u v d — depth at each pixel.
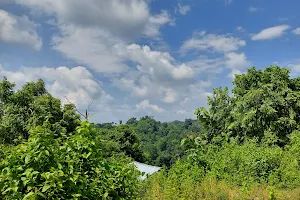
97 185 5.12
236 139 18.02
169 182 8.88
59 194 4.35
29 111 32.53
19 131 30.98
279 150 13.22
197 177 9.66
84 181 4.72
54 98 34.38
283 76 23.73
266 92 21.55
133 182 6.06
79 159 4.96
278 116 21.86
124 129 46.25
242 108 20.92
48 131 4.86
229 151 11.52
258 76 24.27
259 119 20.22
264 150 12.20
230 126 17.50
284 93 21.94
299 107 22.05
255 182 10.24
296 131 20.11
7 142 30.22
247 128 19.09
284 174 11.09
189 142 11.15
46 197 4.30
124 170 5.60
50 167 4.47
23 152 4.46
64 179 4.44
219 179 10.24
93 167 5.13
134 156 45.88
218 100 16.16
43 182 4.32
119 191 5.47
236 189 9.45
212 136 12.98
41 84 37.25
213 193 8.79
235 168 10.66
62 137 5.20
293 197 9.30
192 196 8.50
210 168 10.62
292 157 12.88
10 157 4.42
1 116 32.28
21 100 33.09
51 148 4.63
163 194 8.41
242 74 24.58
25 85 36.53
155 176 9.56
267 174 11.05
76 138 5.03
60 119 33.66
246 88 24.19
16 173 4.30
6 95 32.91
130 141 46.25
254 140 17.09
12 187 4.14
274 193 9.29
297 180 10.72
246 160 11.06
